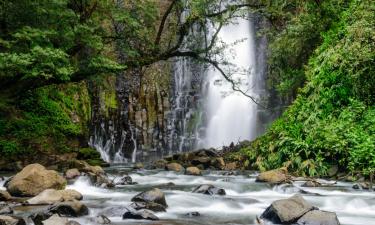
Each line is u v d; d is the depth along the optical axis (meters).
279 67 19.77
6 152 16.38
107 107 24.12
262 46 26.20
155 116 25.92
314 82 14.82
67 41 14.12
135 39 17.98
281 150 13.78
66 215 6.71
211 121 26.31
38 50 12.16
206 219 6.86
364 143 12.08
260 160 14.59
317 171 12.50
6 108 17.28
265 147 14.70
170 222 6.54
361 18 14.21
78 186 10.29
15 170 15.35
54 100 19.25
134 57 17.64
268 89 25.47
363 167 11.74
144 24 17.61
